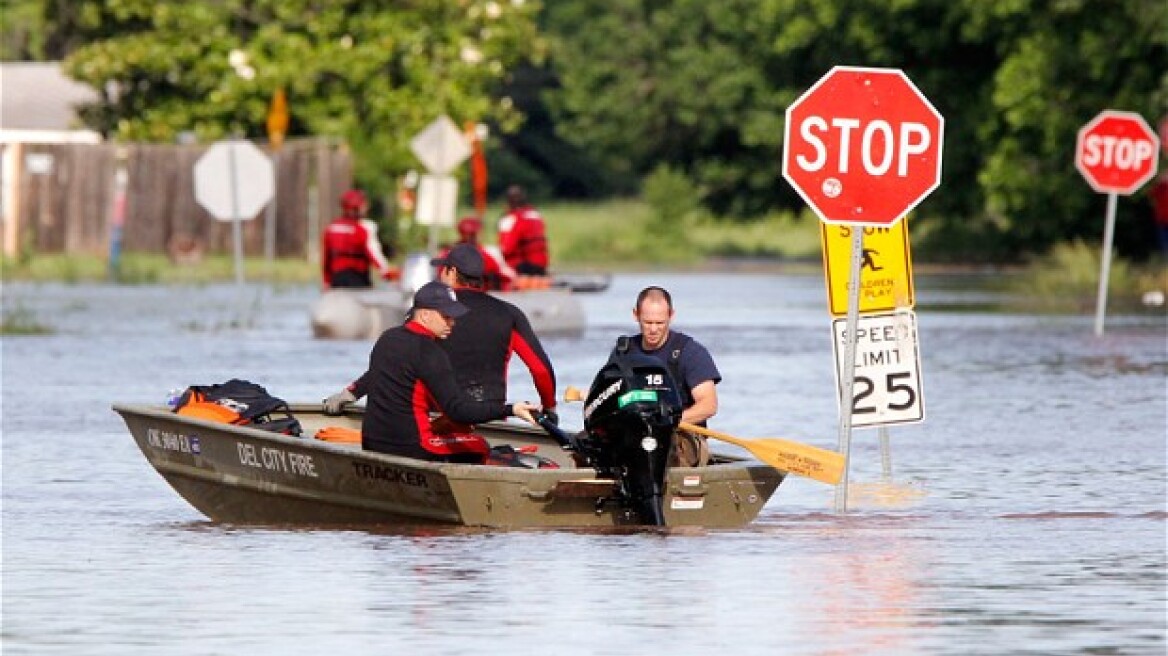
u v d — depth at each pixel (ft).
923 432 258.37
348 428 204.95
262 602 143.43
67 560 162.20
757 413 279.69
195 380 319.47
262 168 481.46
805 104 188.03
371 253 426.92
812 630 133.18
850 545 169.99
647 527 176.86
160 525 181.68
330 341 406.41
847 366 189.88
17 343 394.32
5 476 214.07
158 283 620.90
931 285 643.04
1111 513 189.57
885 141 188.44
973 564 159.84
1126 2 627.87
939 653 126.21
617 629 133.49
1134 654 126.00
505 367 190.08
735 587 149.28
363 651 126.72
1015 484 209.87
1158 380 328.29
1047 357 372.38
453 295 181.68
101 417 269.23
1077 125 652.89
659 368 175.01
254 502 183.52
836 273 195.62
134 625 134.92
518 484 174.19
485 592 147.23
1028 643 129.18
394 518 177.58
